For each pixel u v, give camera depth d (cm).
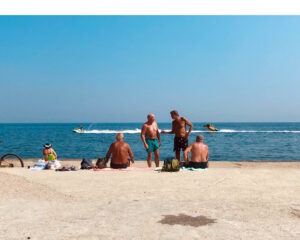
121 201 611
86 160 1184
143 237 409
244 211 536
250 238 408
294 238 410
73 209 546
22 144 4147
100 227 448
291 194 691
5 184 711
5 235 418
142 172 1032
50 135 7419
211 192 712
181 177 923
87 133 8762
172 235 416
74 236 412
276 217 502
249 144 4109
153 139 1198
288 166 1541
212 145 3903
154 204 584
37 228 444
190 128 1200
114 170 1089
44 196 649
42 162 1216
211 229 441
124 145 1145
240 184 812
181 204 584
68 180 875
